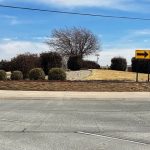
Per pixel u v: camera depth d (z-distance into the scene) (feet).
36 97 81.20
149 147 33.35
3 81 98.22
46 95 84.38
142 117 52.65
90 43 211.00
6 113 55.93
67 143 34.81
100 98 80.89
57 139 36.58
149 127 43.93
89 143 34.83
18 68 132.67
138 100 80.38
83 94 87.56
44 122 47.11
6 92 89.76
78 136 38.17
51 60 141.59
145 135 38.91
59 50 209.56
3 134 38.93
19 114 54.80
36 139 36.50
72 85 97.19
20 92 90.22
